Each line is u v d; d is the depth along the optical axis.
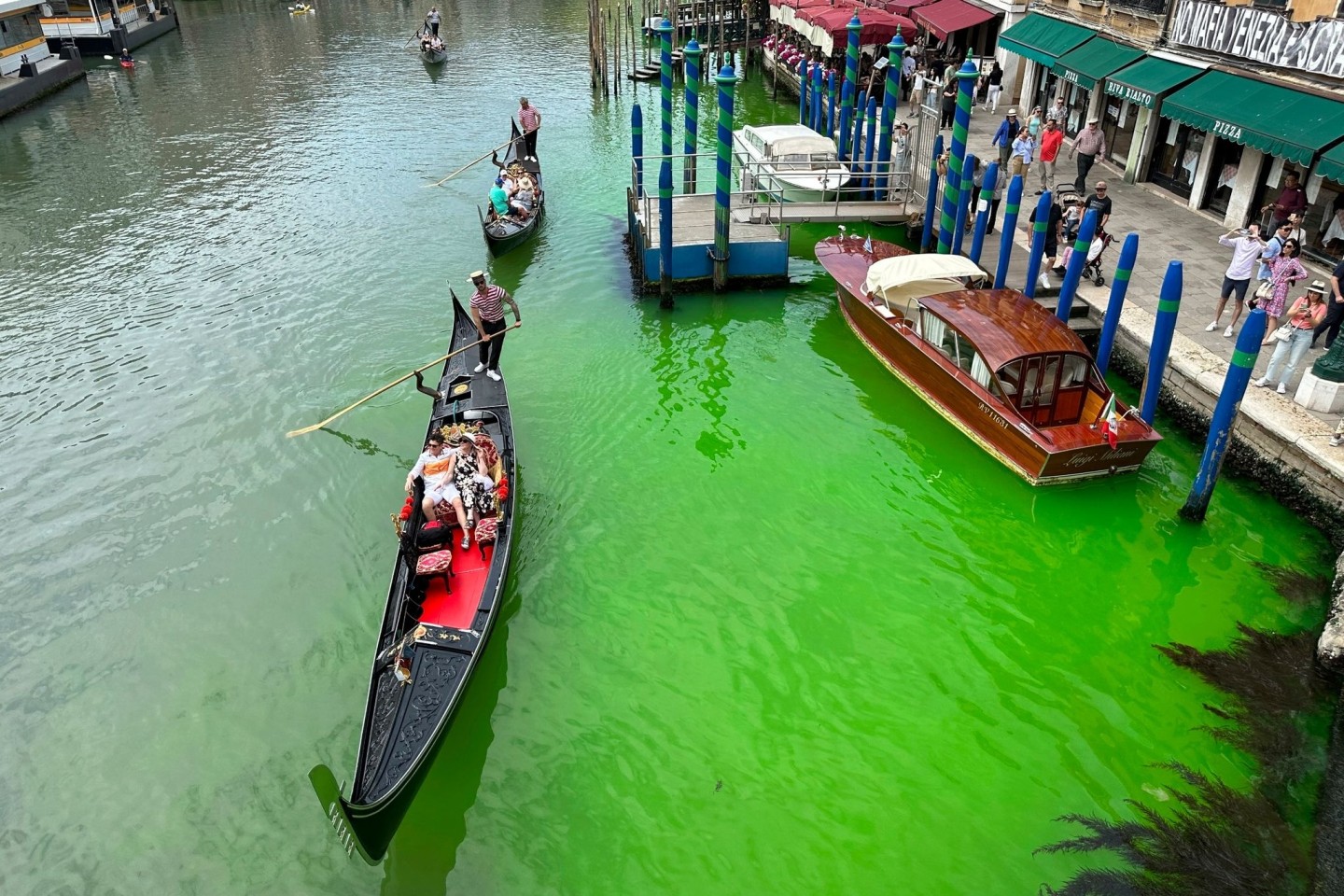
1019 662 9.85
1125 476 12.60
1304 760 8.54
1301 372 12.72
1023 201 20.64
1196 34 17.80
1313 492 11.23
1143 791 8.35
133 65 43.16
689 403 14.84
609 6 57.47
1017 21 27.20
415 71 40.84
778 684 9.58
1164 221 18.42
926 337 14.41
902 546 11.59
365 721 8.04
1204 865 7.58
